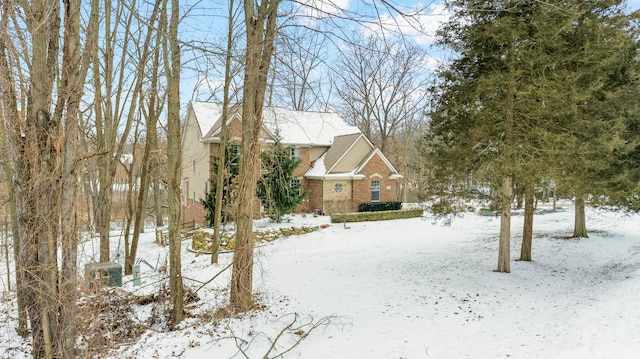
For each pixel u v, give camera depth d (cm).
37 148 601
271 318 893
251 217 955
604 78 1182
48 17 571
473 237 2064
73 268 653
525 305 991
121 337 831
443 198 1320
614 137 1116
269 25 903
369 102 3869
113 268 1142
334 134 3091
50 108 626
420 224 2470
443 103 1259
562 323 837
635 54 1384
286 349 742
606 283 1175
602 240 1842
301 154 2822
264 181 1301
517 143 1121
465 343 751
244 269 940
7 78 587
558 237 1936
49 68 625
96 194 1427
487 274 1287
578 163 1108
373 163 2802
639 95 1337
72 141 648
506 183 1249
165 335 823
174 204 919
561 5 1016
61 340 624
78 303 766
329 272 1360
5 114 592
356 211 2741
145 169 1491
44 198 611
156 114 1462
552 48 1090
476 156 1195
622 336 712
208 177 2422
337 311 943
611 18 1203
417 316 908
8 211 890
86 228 892
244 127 943
